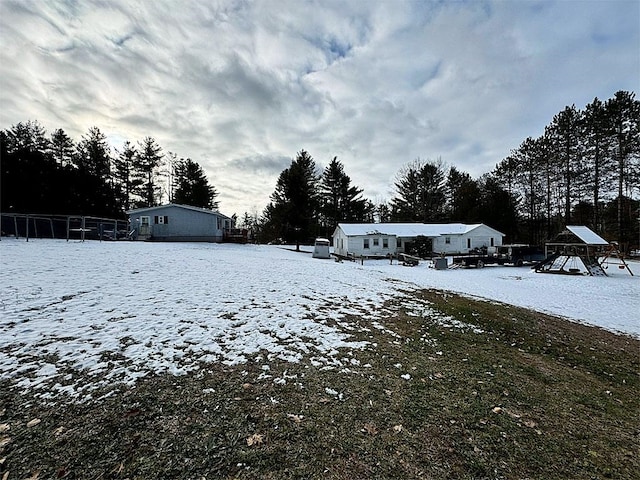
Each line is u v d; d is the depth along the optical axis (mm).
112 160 38375
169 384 3666
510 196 38344
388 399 3633
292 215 29891
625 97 27219
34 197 27078
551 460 2713
